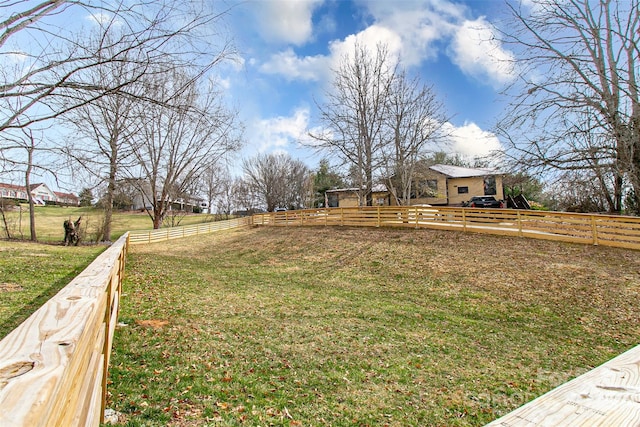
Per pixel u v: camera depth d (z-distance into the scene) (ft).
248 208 157.99
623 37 37.55
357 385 13.12
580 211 50.21
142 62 14.47
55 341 3.06
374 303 26.58
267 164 157.28
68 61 13.62
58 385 2.29
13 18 12.01
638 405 2.69
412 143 72.90
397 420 10.99
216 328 18.01
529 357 17.16
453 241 45.75
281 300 26.04
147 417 9.59
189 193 93.97
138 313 19.39
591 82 39.17
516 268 34.09
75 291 5.25
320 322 20.77
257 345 16.16
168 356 13.88
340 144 72.28
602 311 24.22
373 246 47.70
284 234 64.49
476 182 97.91
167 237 72.69
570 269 32.37
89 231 65.51
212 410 10.41
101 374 6.93
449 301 27.71
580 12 39.91
